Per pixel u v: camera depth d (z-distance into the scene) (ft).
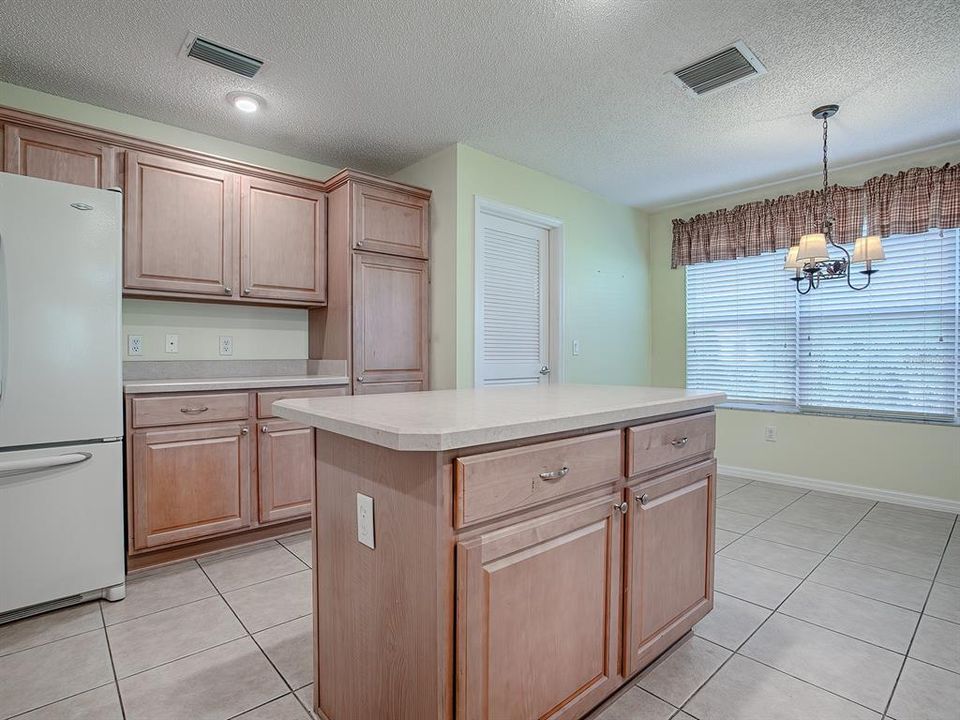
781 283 13.21
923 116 9.42
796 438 12.80
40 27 6.76
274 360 10.95
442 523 3.30
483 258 11.34
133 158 8.32
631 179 12.94
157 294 8.68
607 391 6.41
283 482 9.14
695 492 5.72
